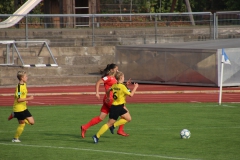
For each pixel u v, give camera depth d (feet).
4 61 313.73
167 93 246.47
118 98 128.36
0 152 116.98
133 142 128.57
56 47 327.06
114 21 389.39
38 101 220.84
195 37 358.64
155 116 172.76
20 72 127.85
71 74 310.65
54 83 291.38
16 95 127.13
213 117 169.68
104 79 138.72
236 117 169.89
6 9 487.20
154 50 287.07
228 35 363.56
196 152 116.26
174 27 363.76
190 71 275.59
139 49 292.81
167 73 283.59
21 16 337.11
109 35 346.33
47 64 302.45
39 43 329.11
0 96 239.91
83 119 167.22
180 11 534.78
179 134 139.44
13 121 165.89
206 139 131.95
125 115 130.21
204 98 227.20
